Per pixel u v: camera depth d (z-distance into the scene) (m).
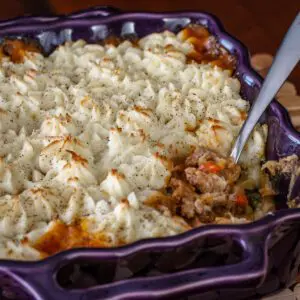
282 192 0.68
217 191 0.66
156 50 0.78
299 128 0.76
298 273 0.64
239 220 0.64
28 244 0.60
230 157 0.69
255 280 0.57
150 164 0.67
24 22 0.79
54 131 0.69
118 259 0.57
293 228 0.60
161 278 0.56
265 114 0.70
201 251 0.59
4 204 0.63
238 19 0.96
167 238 0.58
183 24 0.80
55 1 0.95
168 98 0.73
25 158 0.67
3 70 0.76
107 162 0.67
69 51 0.78
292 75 0.87
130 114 0.71
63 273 0.57
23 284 0.55
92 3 0.96
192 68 0.76
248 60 0.76
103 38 0.80
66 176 0.65
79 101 0.72
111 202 0.64
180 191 0.65
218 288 0.56
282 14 0.97
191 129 0.72
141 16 0.80
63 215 0.63
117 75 0.75
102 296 0.55
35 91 0.74
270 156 0.69
